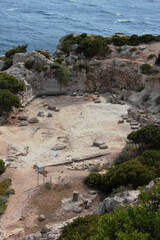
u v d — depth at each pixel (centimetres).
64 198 3180
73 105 6338
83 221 2311
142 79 6512
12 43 13438
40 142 4769
